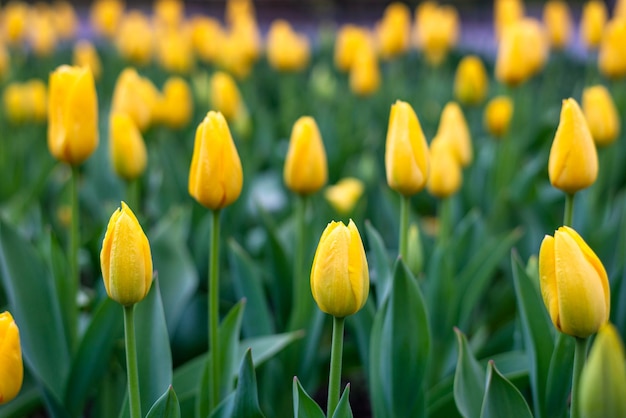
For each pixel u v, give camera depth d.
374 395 1.31
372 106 2.78
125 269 1.13
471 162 1.98
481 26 6.59
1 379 1.12
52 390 1.34
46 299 1.38
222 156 1.23
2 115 2.64
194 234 1.67
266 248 1.60
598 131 1.56
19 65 3.08
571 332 1.10
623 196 1.73
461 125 1.58
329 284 1.11
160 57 3.40
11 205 1.86
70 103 1.32
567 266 1.09
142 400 1.27
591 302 1.09
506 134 1.90
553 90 3.08
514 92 2.46
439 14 2.75
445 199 1.48
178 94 1.94
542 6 6.18
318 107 2.75
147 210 1.95
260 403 1.43
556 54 2.72
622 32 1.92
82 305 1.56
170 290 1.46
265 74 3.71
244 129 2.17
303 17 7.77
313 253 1.50
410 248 1.40
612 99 2.45
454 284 1.44
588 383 1.03
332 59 3.74
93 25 6.07
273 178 2.18
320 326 1.42
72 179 1.35
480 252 1.51
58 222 1.73
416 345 1.26
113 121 1.47
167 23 3.43
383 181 2.19
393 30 2.65
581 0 6.14
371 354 1.31
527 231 1.64
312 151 1.38
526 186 1.89
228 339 1.32
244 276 1.44
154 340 1.28
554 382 1.24
